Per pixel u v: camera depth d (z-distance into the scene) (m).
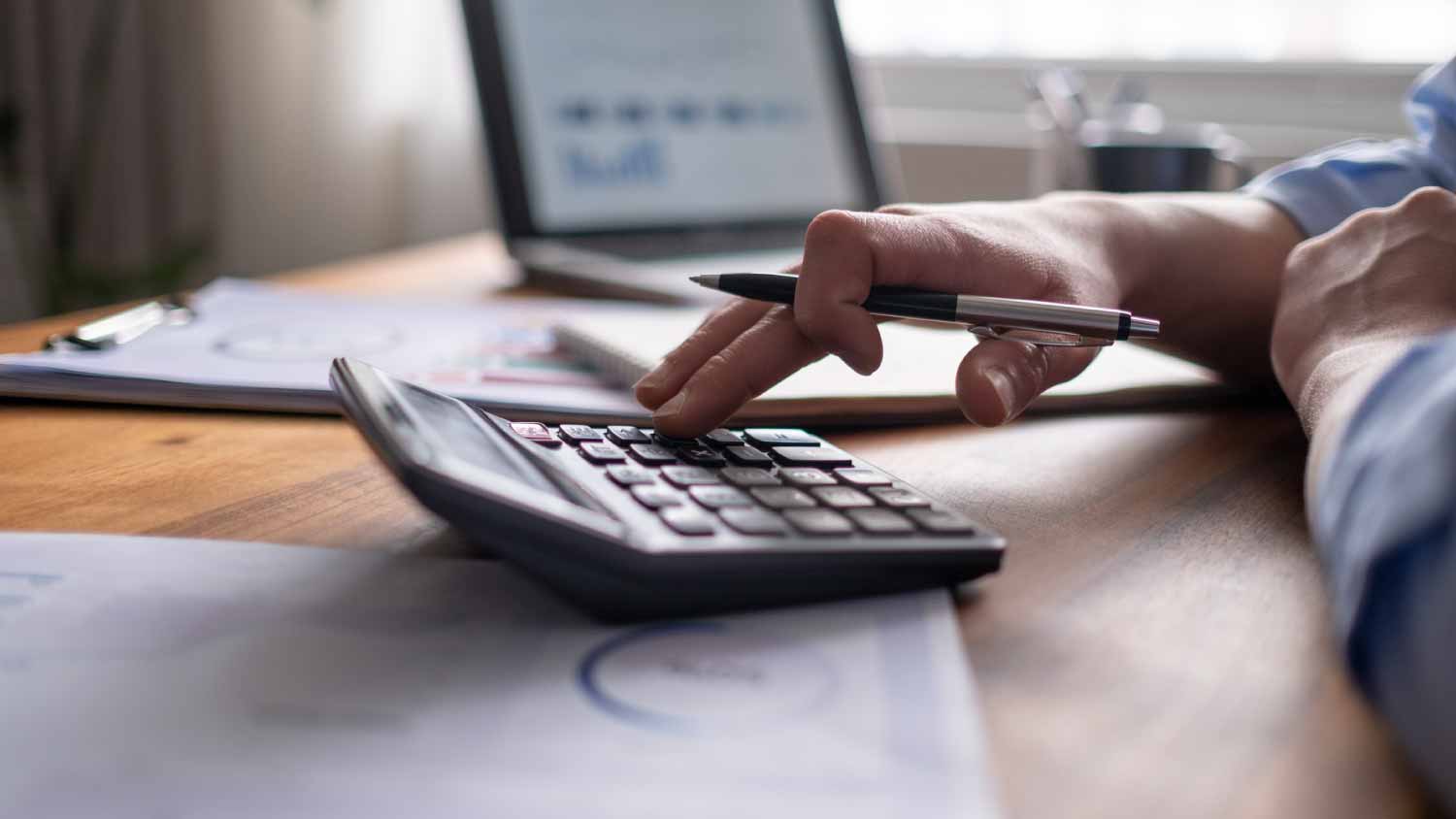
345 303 0.73
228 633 0.27
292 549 0.33
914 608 0.29
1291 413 0.54
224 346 0.58
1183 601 0.31
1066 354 0.40
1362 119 1.36
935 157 1.39
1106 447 0.47
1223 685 0.26
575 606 0.28
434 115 1.62
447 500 0.26
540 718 0.23
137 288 1.46
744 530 0.30
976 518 0.38
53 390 0.50
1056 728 0.24
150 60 1.61
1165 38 1.47
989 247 0.40
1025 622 0.29
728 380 0.39
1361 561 0.22
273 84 1.61
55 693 0.24
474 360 0.57
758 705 0.24
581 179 0.95
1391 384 0.26
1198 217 0.53
